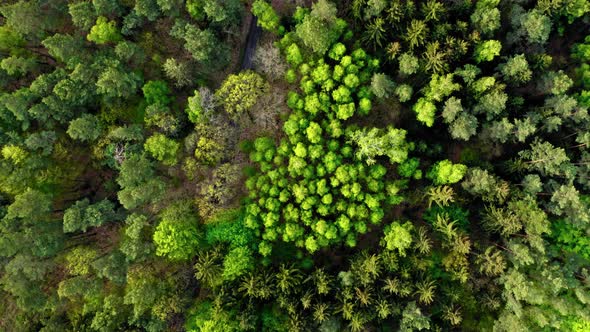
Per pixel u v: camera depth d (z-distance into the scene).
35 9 43.03
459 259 41.38
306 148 43.28
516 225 39.81
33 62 44.28
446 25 41.78
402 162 43.34
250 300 41.38
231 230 43.34
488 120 43.34
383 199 44.34
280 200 42.38
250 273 41.31
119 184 44.66
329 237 41.75
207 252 42.41
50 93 42.91
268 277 41.53
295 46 42.84
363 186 43.81
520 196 42.00
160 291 41.53
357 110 45.00
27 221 40.81
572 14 42.84
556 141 44.75
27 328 44.41
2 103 41.03
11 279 39.69
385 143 41.75
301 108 44.12
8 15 41.94
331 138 44.41
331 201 42.19
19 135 43.62
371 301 40.56
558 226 43.72
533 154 41.34
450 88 39.75
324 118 45.12
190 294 44.50
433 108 40.44
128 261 41.31
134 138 43.38
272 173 43.09
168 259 44.19
